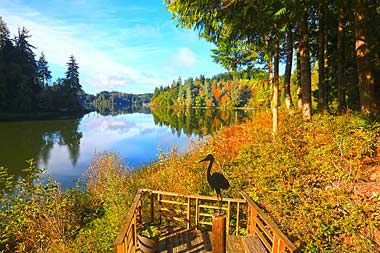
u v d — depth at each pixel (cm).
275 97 1142
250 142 1198
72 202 950
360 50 892
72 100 7775
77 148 2514
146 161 1923
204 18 949
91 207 1011
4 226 802
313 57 1816
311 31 1530
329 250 532
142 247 572
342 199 612
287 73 1495
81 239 783
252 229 633
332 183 690
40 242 764
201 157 1173
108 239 759
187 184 980
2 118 4928
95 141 2936
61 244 743
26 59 6469
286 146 937
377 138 774
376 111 881
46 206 831
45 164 1895
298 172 786
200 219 855
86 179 1464
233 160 1115
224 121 4056
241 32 973
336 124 923
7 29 6288
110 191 950
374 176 682
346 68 1463
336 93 1623
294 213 663
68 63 8169
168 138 3041
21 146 2556
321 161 785
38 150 2391
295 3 761
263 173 874
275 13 782
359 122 843
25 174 1623
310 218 609
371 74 887
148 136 3272
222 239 396
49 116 6172
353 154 766
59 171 1712
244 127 1633
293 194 718
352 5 982
